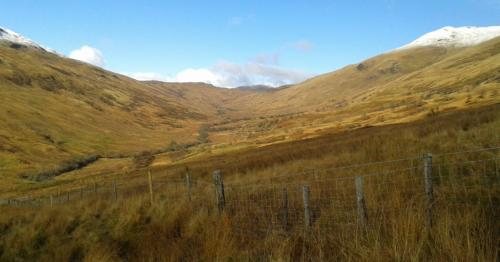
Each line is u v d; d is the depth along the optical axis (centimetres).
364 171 1235
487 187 727
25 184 8369
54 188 6856
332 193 1012
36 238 1015
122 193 2597
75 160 12319
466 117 3381
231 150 9556
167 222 966
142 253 765
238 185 1486
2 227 1260
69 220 1180
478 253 448
